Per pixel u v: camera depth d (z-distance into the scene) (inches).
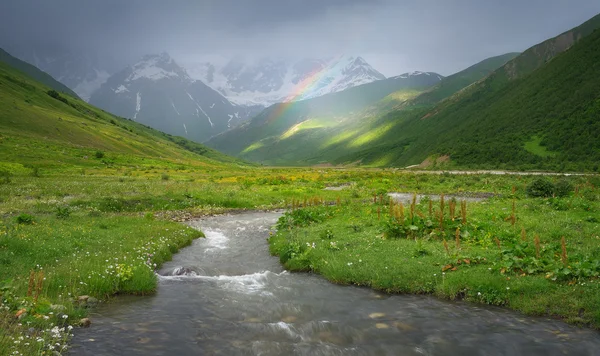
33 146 3772.1
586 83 6875.0
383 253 619.2
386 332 375.9
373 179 2783.0
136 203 1373.0
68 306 402.9
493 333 373.1
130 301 462.0
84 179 2381.9
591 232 668.1
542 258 524.4
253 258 716.7
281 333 370.3
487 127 7706.7
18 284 431.8
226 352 327.9
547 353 333.1
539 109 7086.6
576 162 4904.0
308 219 974.4
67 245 644.1
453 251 602.2
